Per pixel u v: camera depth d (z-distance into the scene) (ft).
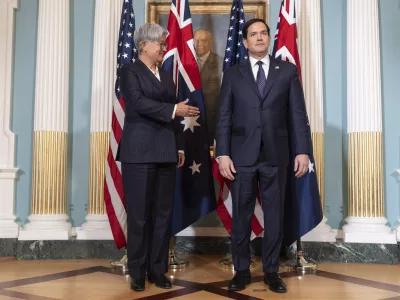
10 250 13.41
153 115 8.93
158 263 9.68
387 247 12.75
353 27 13.80
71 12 14.49
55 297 8.80
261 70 9.70
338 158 13.94
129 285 9.86
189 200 12.06
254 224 12.01
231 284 9.37
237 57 12.28
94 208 13.48
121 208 12.07
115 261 11.98
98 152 13.53
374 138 13.33
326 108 14.10
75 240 13.15
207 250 13.62
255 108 9.38
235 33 12.37
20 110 14.21
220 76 13.98
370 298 8.80
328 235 13.02
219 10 14.16
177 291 9.30
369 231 12.93
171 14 12.14
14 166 13.94
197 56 14.03
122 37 12.34
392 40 14.20
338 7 14.40
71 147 14.16
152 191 9.40
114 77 13.76
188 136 12.10
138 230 9.25
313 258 12.91
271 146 9.25
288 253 12.91
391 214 13.75
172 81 9.91
